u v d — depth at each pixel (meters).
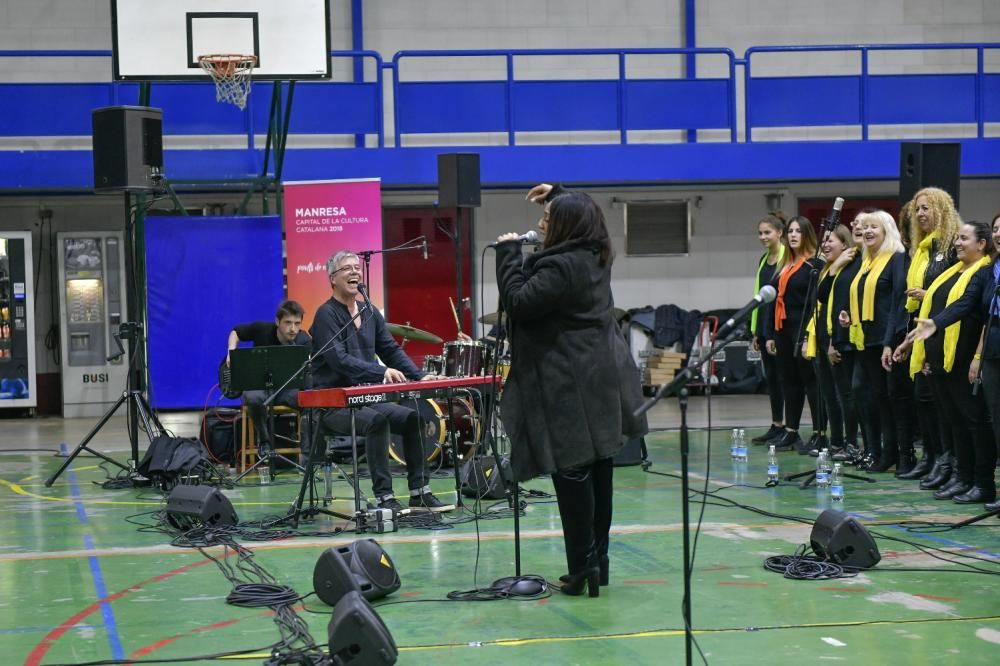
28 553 5.41
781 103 13.38
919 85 13.56
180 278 10.62
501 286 4.14
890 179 13.62
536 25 14.83
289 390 7.96
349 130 12.77
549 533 5.57
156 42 9.05
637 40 14.97
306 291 10.77
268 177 11.15
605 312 4.15
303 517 6.13
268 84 12.59
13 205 14.03
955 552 4.91
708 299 15.23
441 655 3.56
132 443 7.85
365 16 14.62
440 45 14.72
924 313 6.33
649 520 5.88
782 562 4.70
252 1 9.13
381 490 6.03
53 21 14.08
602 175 13.02
